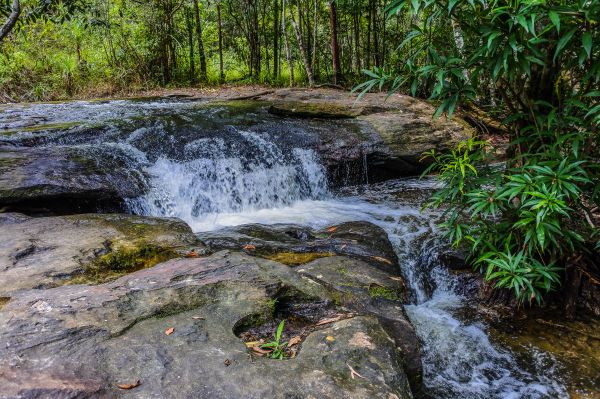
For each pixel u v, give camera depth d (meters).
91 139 6.18
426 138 7.39
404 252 4.38
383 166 7.11
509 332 3.25
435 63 2.69
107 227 3.82
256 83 13.63
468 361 3.02
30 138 5.81
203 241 3.92
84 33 11.30
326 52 14.00
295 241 4.14
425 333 3.28
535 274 2.90
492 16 2.40
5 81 10.93
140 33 12.16
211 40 14.98
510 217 3.11
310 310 2.82
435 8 2.76
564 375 2.84
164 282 2.75
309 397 1.86
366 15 13.30
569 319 3.31
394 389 1.99
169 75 13.16
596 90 2.75
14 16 4.77
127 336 2.18
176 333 2.23
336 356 2.16
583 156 2.80
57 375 1.86
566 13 2.16
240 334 2.43
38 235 3.56
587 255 3.30
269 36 14.41
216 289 2.71
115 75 11.90
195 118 7.36
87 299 2.50
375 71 2.96
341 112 8.01
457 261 3.99
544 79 2.82
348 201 6.21
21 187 4.37
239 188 6.09
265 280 2.85
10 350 2.00
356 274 3.37
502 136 7.86
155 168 5.66
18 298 2.50
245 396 1.84
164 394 1.82
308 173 6.61
